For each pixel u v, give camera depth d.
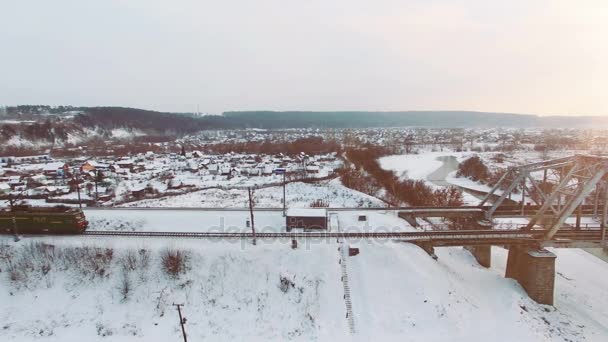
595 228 51.06
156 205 76.88
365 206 75.94
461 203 83.75
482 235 48.59
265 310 38.97
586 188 43.34
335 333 36.59
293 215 52.34
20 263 43.31
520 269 47.59
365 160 147.25
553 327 40.50
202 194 88.25
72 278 41.88
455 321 38.16
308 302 39.66
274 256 44.31
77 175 111.31
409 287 41.03
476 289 45.72
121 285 41.06
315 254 44.69
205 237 48.56
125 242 46.91
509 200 89.12
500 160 158.25
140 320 38.00
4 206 72.00
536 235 48.09
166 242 46.97
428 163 164.62
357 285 41.47
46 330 37.00
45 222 48.81
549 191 88.50
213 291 40.69
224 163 148.62
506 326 39.03
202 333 36.72
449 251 56.81
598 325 42.00
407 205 82.94
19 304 39.44
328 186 98.00
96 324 37.59
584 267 56.97
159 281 41.53
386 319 37.88
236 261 43.56
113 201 81.50
